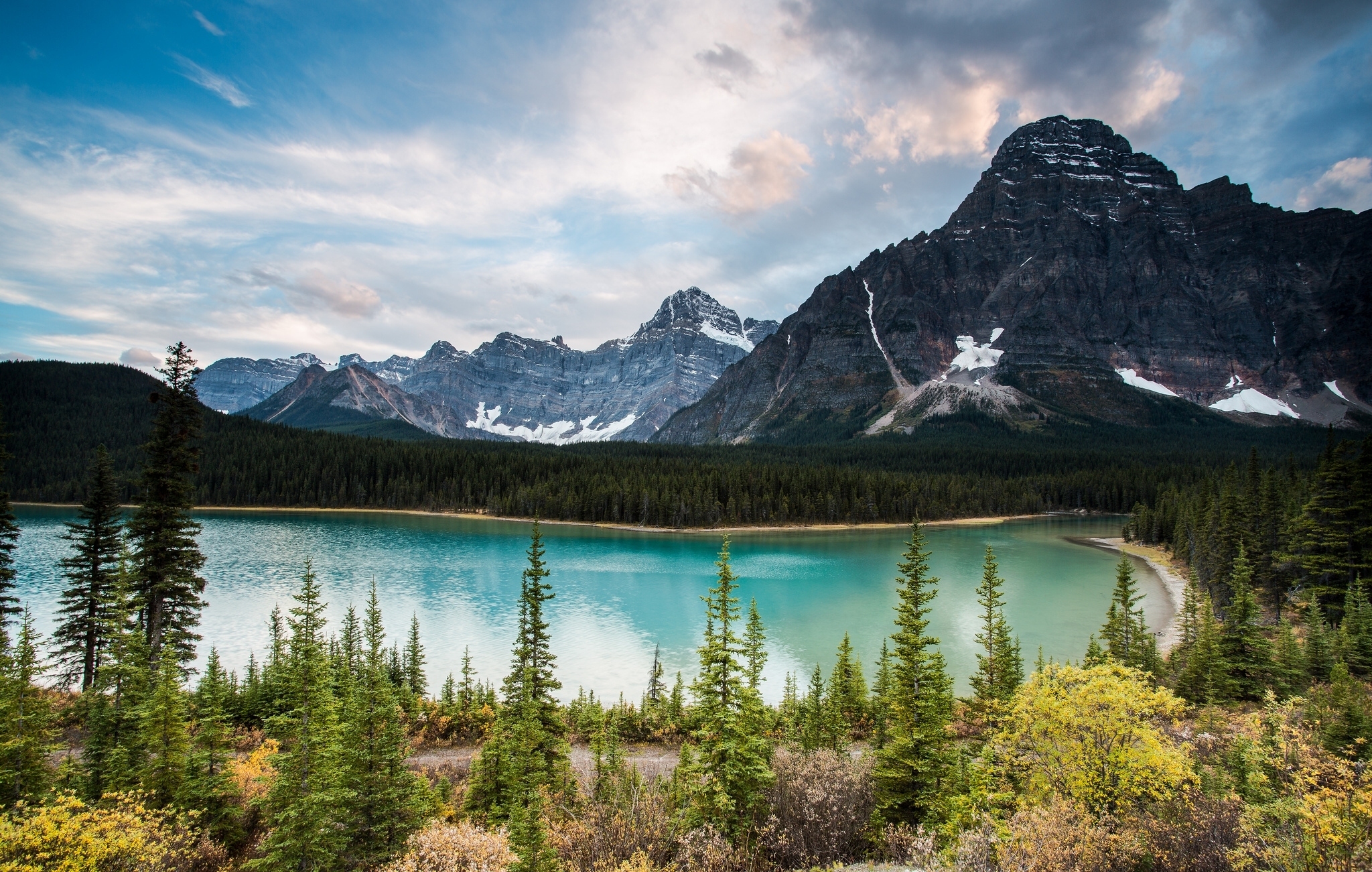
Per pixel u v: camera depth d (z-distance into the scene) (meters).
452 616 74.06
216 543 125.88
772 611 78.19
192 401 41.06
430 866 18.44
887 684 40.16
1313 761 17.69
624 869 17.28
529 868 16.94
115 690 28.19
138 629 28.75
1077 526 181.00
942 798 20.98
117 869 16.69
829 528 171.62
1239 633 42.09
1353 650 40.22
